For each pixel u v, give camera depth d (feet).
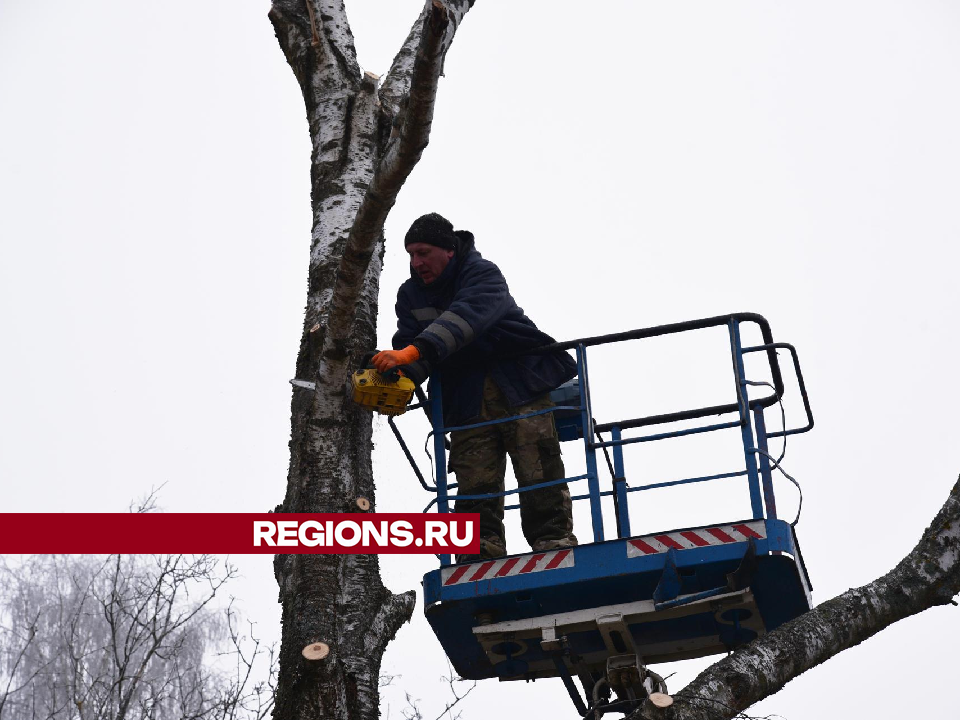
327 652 35.65
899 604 35.09
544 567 40.24
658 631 43.14
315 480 38.73
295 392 42.73
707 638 43.75
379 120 49.80
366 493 40.37
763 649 34.04
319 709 35.09
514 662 45.01
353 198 47.09
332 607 37.17
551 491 43.75
